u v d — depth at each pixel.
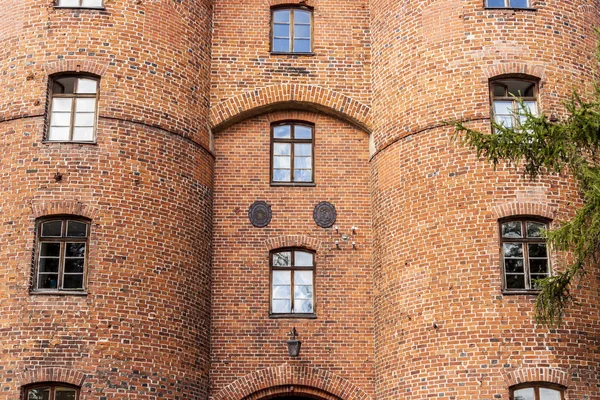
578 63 25.25
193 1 27.28
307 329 26.39
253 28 28.41
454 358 23.02
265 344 26.19
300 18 28.78
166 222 24.70
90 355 22.75
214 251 26.84
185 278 24.83
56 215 23.69
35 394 22.56
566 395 22.45
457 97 24.81
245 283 26.66
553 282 21.14
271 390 26.02
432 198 24.44
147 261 24.05
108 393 22.62
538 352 22.64
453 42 25.22
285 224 27.22
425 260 24.14
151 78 25.45
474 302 23.19
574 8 25.72
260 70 28.00
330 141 28.02
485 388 22.55
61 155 24.09
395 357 24.47
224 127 27.81
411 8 26.30
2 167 24.14
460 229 23.81
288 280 26.94
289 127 28.22
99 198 23.92
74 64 24.81
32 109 24.48
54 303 23.00
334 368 26.09
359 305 26.64
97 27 25.20
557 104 24.59
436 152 24.69
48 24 25.17
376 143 26.89
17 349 22.62
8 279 23.17
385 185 26.03
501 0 25.62
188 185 25.64
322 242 27.12
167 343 23.88
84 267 23.48
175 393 23.75
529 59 24.84
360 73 28.16
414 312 24.05
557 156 20.59
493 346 22.75
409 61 25.94
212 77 27.81
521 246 23.69
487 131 24.30
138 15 25.70
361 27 28.58
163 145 25.22
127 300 23.48
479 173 24.00
